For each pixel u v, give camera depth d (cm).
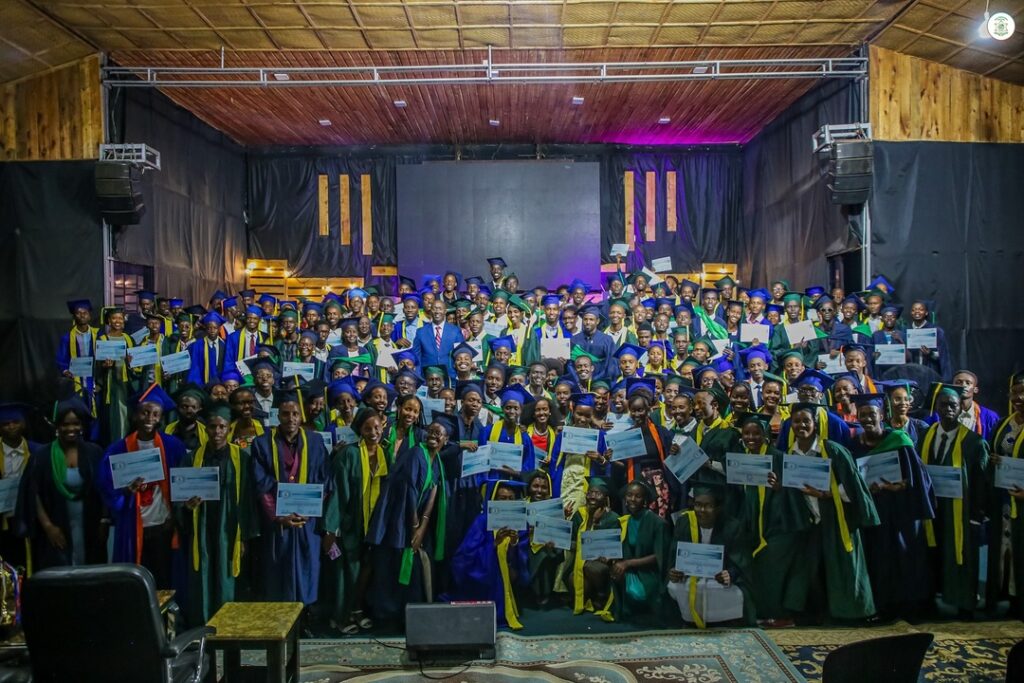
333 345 869
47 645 311
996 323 1004
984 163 1009
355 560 525
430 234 1488
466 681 438
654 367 793
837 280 1116
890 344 811
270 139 1482
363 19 931
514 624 523
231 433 562
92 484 532
